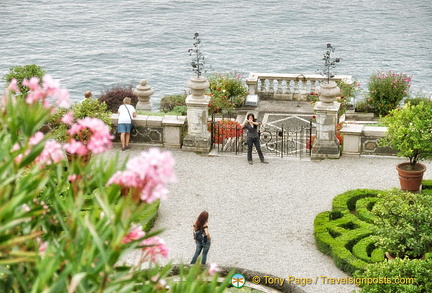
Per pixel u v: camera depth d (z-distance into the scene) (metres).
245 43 62.75
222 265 15.22
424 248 14.07
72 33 65.94
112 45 60.75
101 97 28.50
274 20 73.94
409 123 17.98
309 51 60.25
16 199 4.50
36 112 5.05
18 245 5.10
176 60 56.06
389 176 19.58
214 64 55.72
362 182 19.22
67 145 5.35
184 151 21.39
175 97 27.91
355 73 53.94
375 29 69.50
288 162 20.58
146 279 5.34
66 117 5.38
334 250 15.23
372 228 14.48
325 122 20.58
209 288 4.75
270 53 59.38
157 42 62.53
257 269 15.10
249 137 20.22
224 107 26.20
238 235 16.52
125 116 21.16
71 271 4.61
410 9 80.44
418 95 32.56
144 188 4.52
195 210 17.72
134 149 21.50
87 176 5.35
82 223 4.79
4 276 5.23
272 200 18.23
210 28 69.31
